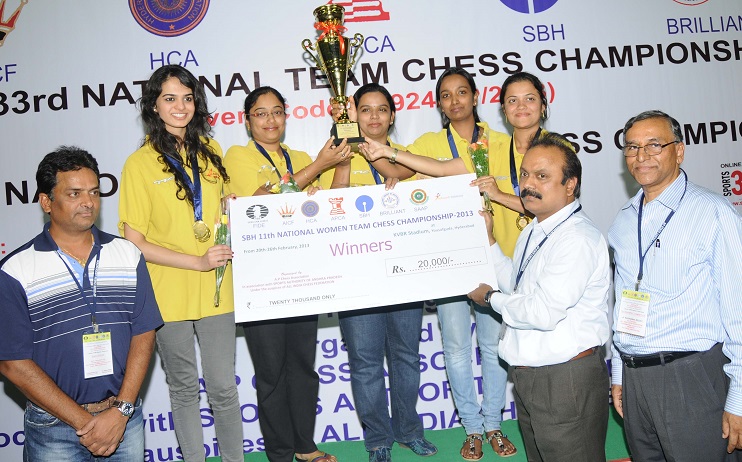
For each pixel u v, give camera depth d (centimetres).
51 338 210
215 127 378
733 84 398
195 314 279
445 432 374
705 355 210
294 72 382
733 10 399
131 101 374
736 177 396
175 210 277
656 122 216
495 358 330
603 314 216
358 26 384
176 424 288
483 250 282
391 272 280
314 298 278
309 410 314
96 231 225
